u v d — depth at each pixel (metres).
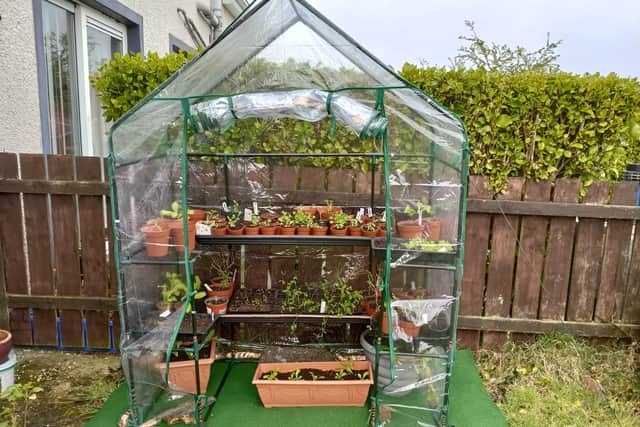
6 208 2.74
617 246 2.65
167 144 2.15
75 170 2.67
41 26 3.19
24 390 2.22
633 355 2.60
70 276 2.80
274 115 1.88
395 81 1.71
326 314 2.49
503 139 2.59
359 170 2.76
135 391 1.99
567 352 2.63
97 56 4.04
